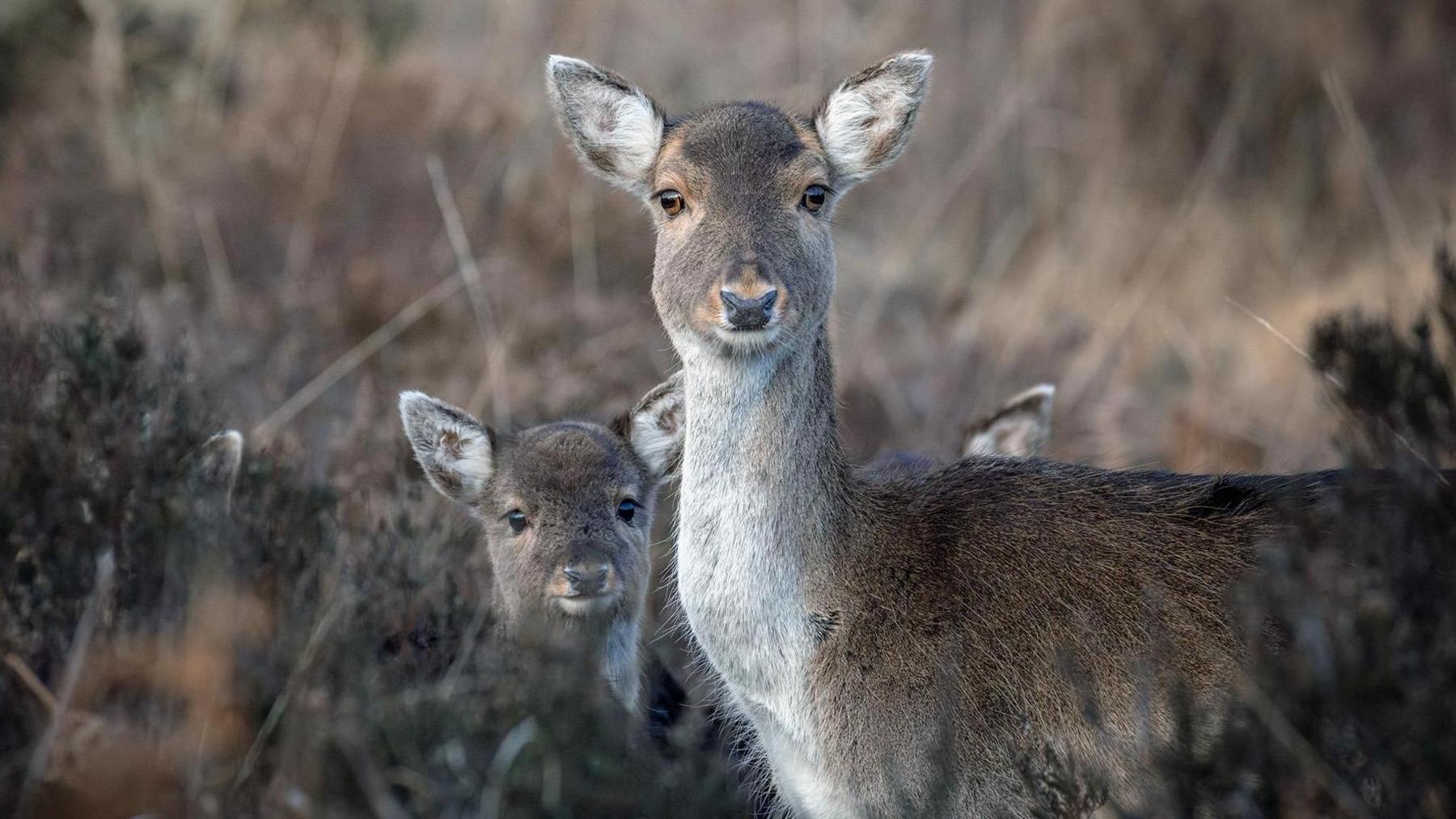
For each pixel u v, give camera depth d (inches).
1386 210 730.8
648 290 703.1
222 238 685.3
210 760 337.4
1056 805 326.3
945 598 356.5
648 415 474.3
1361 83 943.7
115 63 749.3
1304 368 678.5
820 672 359.3
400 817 315.3
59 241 633.0
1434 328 517.3
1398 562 326.0
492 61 843.4
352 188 711.7
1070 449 635.5
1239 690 335.6
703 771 366.0
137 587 364.8
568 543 432.8
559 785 325.4
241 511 404.8
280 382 580.1
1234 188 928.3
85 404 399.5
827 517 363.6
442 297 627.2
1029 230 884.0
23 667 338.6
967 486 377.4
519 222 711.1
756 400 361.1
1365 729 308.0
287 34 811.4
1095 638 347.9
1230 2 961.5
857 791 354.0
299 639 357.1
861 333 716.7
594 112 402.3
